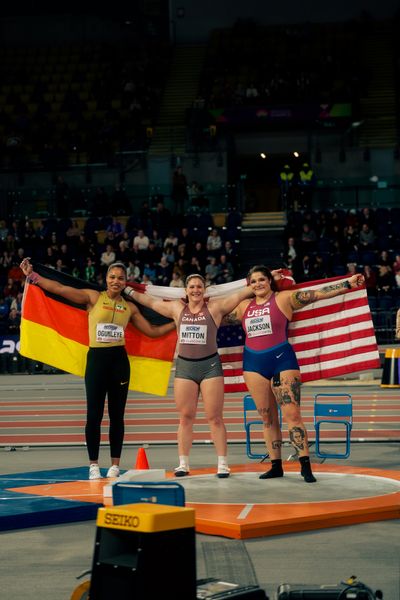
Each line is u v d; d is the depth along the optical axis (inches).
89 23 1914.4
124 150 1588.3
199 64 1824.6
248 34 1807.3
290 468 430.9
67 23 1915.6
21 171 1578.5
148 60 1825.8
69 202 1476.4
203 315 411.5
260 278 409.4
